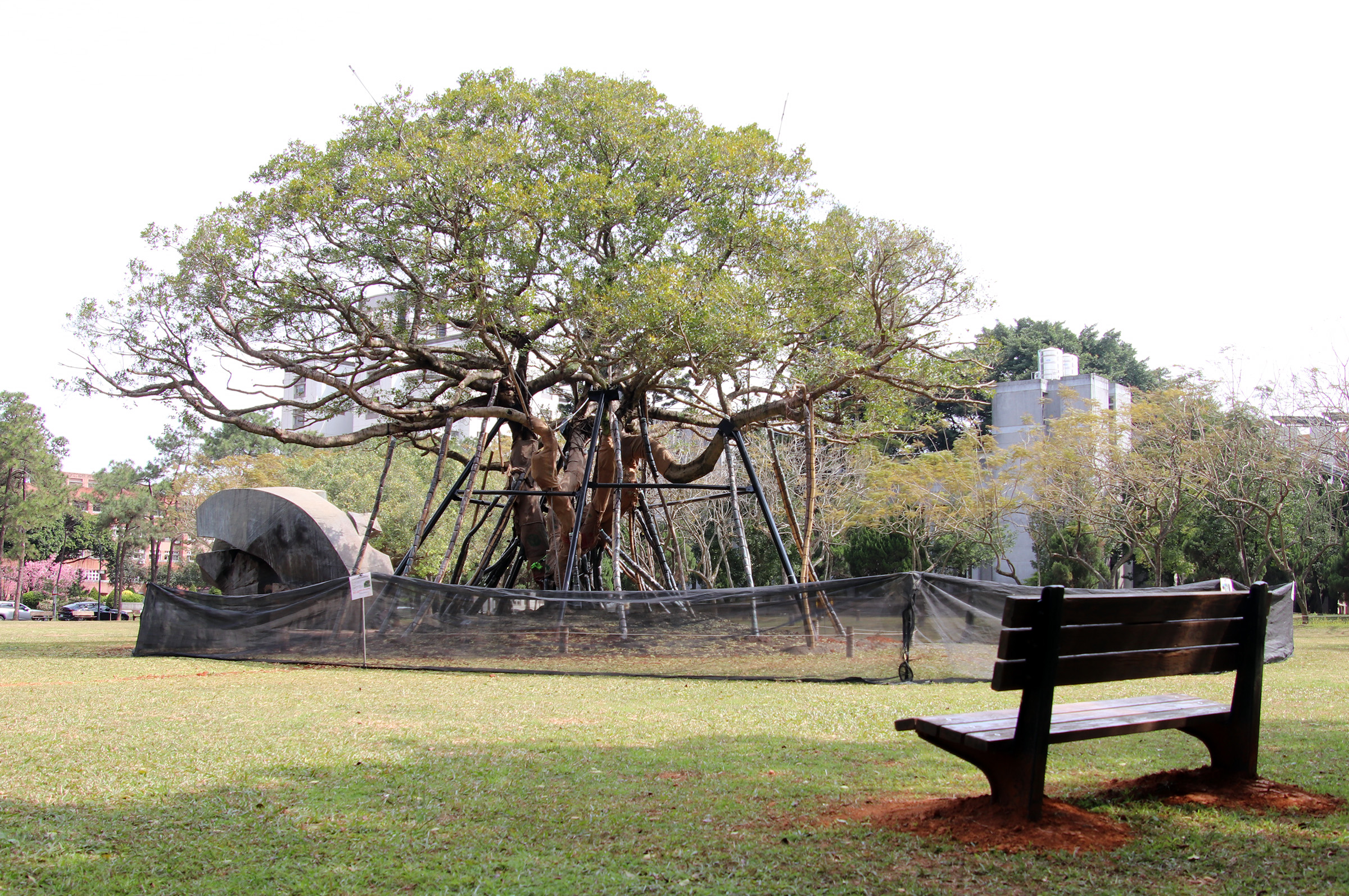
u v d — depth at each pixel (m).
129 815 4.99
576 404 23.75
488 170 17.52
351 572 20.97
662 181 18.42
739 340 16.20
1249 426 32.75
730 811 5.00
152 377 17.80
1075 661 4.52
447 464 43.91
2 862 4.22
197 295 17.41
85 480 94.50
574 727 7.77
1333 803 4.88
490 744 6.98
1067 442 36.53
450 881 3.92
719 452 20.05
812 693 10.08
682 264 17.52
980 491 37.44
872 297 18.41
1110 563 43.19
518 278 17.84
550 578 22.66
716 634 12.00
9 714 8.58
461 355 20.84
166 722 8.08
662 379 21.80
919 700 9.34
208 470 53.97
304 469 49.62
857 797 5.29
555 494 20.12
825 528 36.88
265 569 22.25
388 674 12.21
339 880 3.96
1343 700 9.22
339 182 18.06
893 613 11.38
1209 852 4.11
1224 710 5.32
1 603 56.53
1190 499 35.84
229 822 4.84
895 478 37.22
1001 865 3.94
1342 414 29.36
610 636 12.27
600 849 4.36
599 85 19.20
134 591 71.81
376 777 5.83
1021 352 58.44
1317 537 36.97
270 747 6.85
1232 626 5.19
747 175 18.20
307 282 18.39
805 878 3.88
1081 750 6.66
